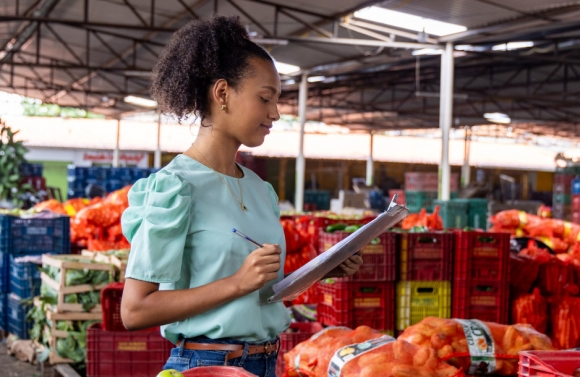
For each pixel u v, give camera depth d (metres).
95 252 6.09
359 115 27.70
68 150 29.83
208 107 1.92
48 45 16.89
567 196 16.09
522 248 6.47
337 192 36.09
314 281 1.89
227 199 1.90
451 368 2.69
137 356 4.98
